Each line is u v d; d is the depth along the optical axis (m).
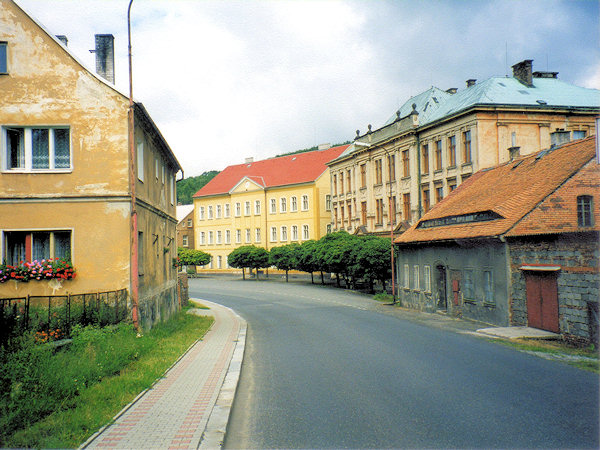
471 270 22.05
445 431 7.08
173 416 7.95
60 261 14.55
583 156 19.91
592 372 10.91
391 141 44.38
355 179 51.84
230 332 19.97
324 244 45.31
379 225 46.69
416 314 25.53
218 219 75.62
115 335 12.74
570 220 18.97
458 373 10.91
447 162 37.47
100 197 14.84
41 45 14.89
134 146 15.05
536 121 34.94
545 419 7.54
